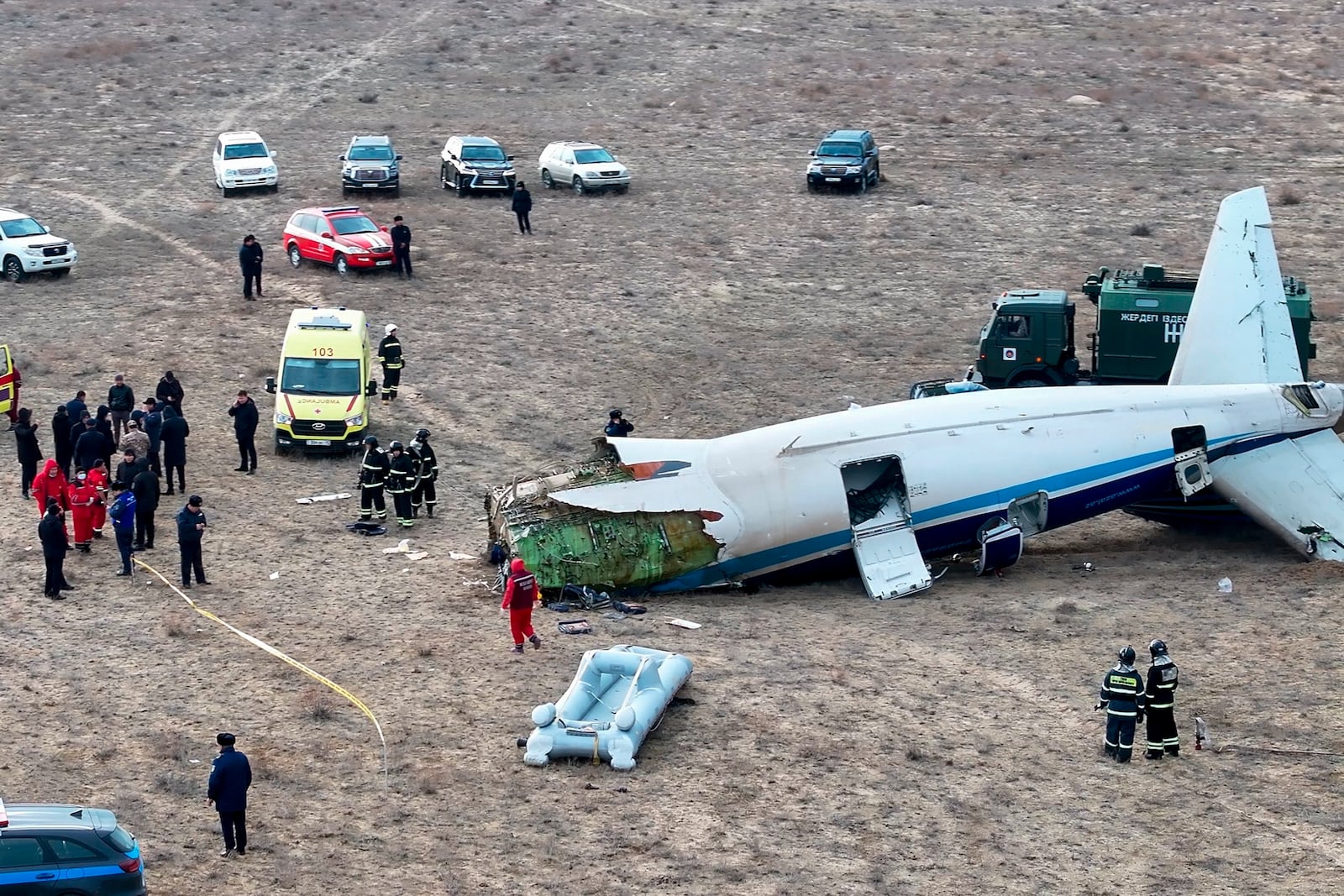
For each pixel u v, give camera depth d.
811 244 181.00
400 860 63.25
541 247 180.38
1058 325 121.06
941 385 117.56
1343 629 87.06
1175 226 184.00
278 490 114.31
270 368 141.75
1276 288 105.56
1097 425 98.50
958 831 66.25
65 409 112.12
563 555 93.50
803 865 63.25
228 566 98.81
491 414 131.75
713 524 94.38
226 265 173.00
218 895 59.91
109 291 163.50
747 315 158.50
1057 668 83.62
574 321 156.50
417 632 88.06
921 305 160.38
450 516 109.50
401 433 126.50
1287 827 66.75
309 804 67.94
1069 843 65.44
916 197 199.00
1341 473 99.00
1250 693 79.62
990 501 96.94
